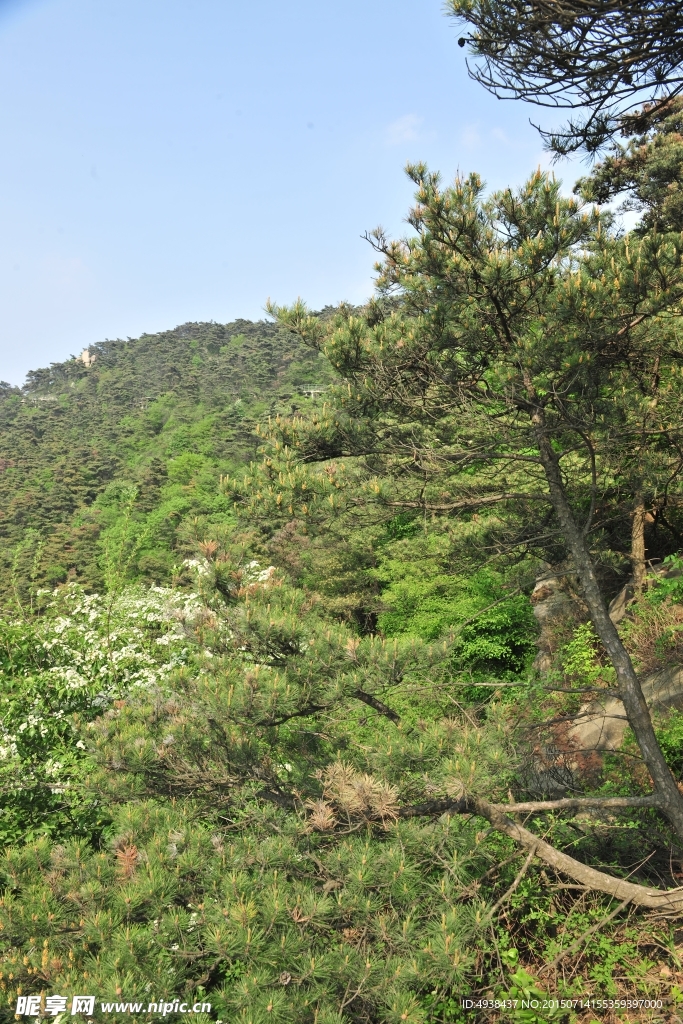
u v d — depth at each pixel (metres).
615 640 5.89
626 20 5.91
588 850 6.25
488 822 5.27
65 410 136.88
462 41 6.47
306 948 4.03
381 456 7.11
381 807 4.45
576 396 6.20
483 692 11.10
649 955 5.23
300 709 5.20
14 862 4.82
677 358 7.06
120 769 5.16
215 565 5.46
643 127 7.10
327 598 15.10
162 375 155.25
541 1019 4.59
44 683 7.73
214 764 5.17
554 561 8.42
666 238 5.29
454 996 4.93
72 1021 3.81
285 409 67.25
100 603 10.38
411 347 6.22
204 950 3.99
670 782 5.43
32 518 65.81
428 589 13.40
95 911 4.29
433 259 5.97
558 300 5.33
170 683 5.59
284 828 4.71
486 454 6.50
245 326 184.62
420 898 4.42
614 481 7.98
